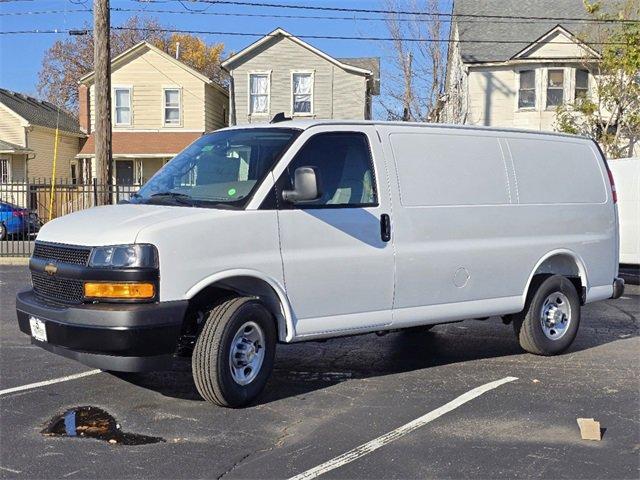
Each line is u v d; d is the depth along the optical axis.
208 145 6.34
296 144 5.79
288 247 5.61
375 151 6.20
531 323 7.37
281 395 5.99
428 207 6.41
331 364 7.12
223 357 5.32
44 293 5.55
